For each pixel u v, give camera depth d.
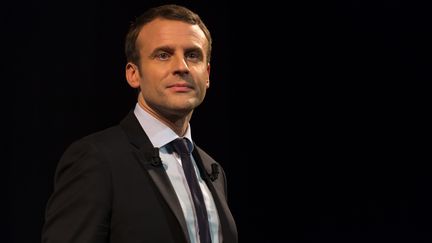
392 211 8.83
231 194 8.93
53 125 7.82
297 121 9.09
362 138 8.95
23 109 7.70
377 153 8.91
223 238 3.82
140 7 8.33
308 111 9.08
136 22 3.95
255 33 9.12
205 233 3.64
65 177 3.51
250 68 9.09
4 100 7.63
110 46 8.15
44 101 7.80
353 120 8.99
